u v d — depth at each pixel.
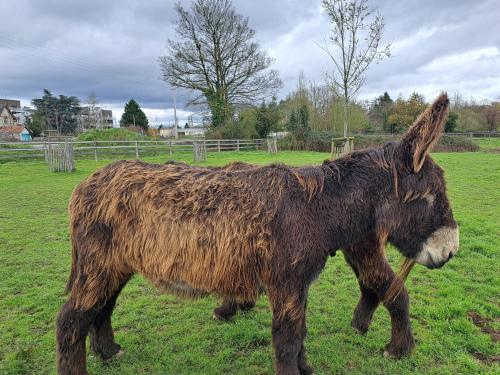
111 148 21.20
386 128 38.56
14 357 3.14
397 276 3.10
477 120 45.88
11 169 15.69
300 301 2.46
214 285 2.46
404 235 2.58
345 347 3.35
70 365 2.67
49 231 6.85
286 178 2.55
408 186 2.50
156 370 3.07
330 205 2.49
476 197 9.66
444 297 4.24
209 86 31.64
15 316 3.87
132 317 3.89
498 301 4.12
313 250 2.42
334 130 31.45
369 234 2.93
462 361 3.07
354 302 4.20
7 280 4.73
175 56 30.19
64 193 10.45
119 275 2.76
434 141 2.33
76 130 60.34
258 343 3.46
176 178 2.65
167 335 3.58
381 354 3.25
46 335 3.51
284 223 2.40
